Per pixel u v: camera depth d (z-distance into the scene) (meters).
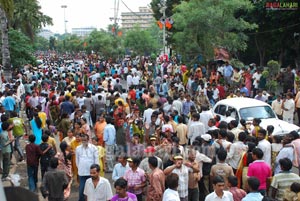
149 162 8.03
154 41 61.84
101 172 10.66
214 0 27.36
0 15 25.72
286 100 16.80
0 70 26.84
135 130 12.39
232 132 10.40
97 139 13.02
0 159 12.41
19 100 21.30
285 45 32.88
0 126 12.12
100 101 17.75
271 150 10.16
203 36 28.34
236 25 27.47
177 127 12.41
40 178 12.27
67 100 16.28
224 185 7.30
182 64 32.22
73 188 11.40
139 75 31.53
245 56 40.00
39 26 55.72
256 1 30.27
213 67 29.50
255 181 6.79
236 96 18.34
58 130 13.75
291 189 7.09
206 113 13.91
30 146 10.80
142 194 8.62
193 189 8.78
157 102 16.31
